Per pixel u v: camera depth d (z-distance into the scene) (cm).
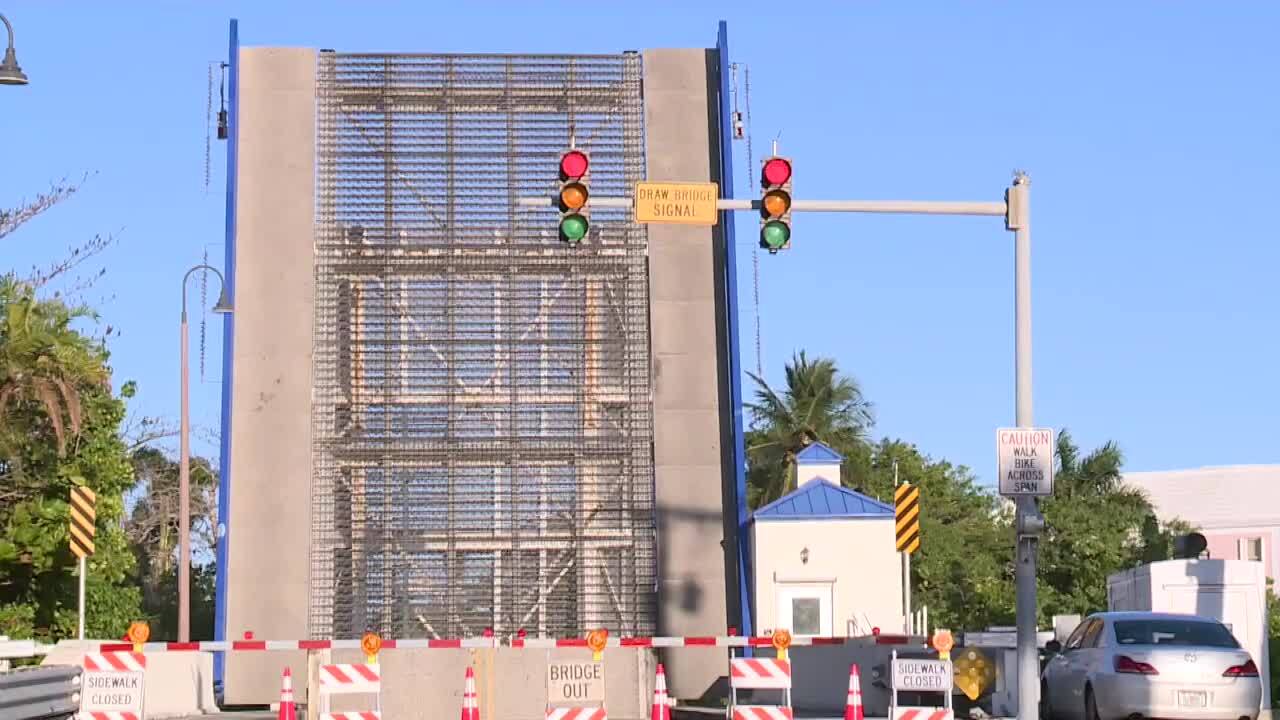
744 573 4397
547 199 3036
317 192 4588
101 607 5925
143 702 2912
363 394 4531
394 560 4491
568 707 3105
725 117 4556
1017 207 3116
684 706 4456
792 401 10831
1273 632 4859
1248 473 13288
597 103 4656
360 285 4562
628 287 4584
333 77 4628
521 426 4566
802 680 4238
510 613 4503
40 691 2648
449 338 4553
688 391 4541
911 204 3120
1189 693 3117
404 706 3759
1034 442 3022
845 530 6175
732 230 4528
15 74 3666
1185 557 4134
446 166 4600
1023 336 3103
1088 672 3275
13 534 5241
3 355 5053
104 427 5603
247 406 4491
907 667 3003
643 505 4525
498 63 4656
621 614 4497
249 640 3909
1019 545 3045
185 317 5562
